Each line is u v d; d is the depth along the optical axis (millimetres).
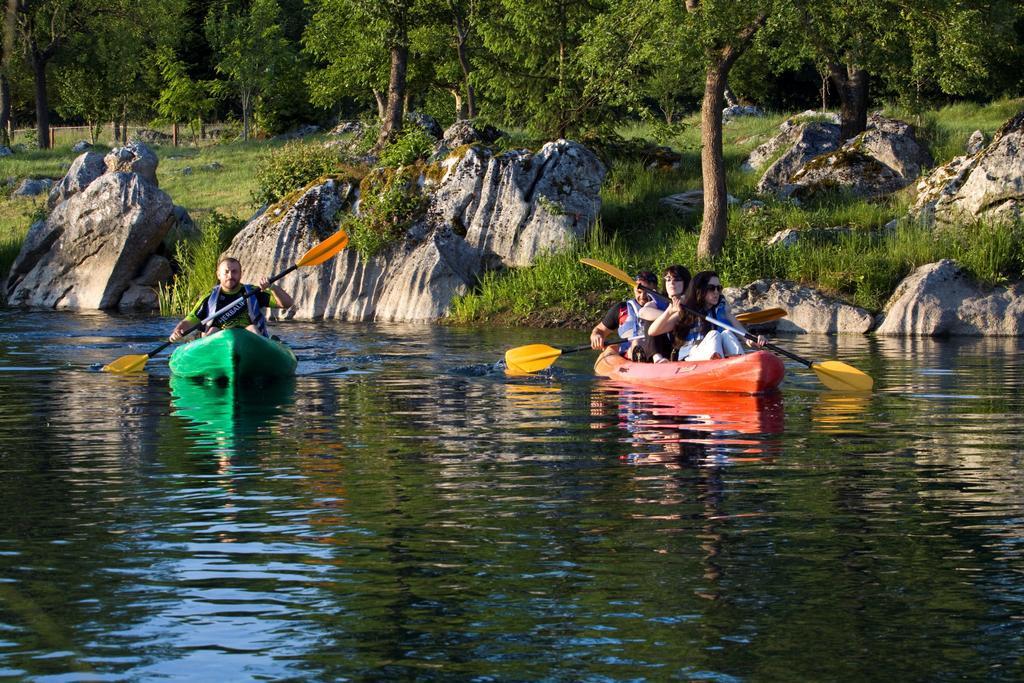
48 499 5336
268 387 10148
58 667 3182
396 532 4688
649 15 18469
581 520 4887
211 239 22281
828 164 22891
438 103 37469
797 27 17859
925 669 3150
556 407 8727
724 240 19344
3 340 15125
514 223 20000
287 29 52344
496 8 25984
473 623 3557
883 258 17906
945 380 10438
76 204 23219
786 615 3611
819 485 5621
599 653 3289
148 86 47469
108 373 11344
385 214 20062
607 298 18297
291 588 3916
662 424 7785
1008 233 17250
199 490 5539
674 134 21562
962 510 5051
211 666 3203
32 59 41781
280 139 43094
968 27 17953
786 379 10617
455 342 14938
